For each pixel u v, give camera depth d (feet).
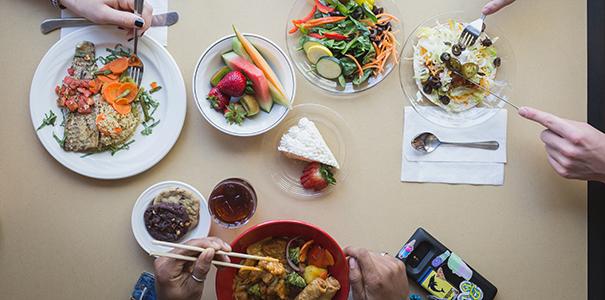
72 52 5.20
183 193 5.12
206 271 4.52
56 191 5.29
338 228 5.33
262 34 5.41
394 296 4.79
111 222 5.30
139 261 5.27
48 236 5.28
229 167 5.34
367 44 5.19
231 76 5.03
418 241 5.22
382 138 5.37
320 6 5.25
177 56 5.36
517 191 5.37
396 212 5.35
